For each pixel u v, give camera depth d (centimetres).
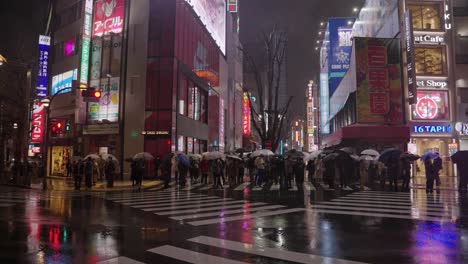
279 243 768
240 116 6694
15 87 3309
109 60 3259
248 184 2527
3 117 3344
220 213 1192
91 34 3381
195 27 3806
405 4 3216
